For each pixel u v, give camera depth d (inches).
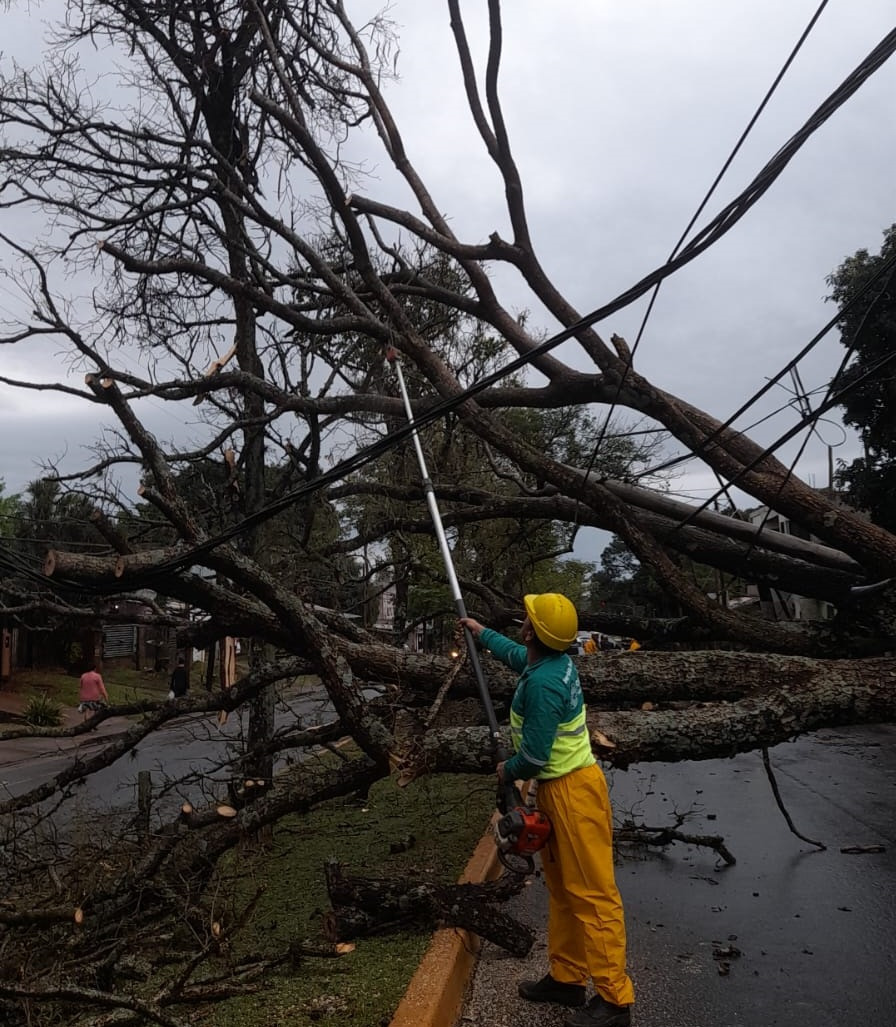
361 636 237.6
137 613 252.4
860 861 236.1
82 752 580.7
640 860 245.6
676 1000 150.9
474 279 302.5
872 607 242.5
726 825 285.4
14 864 204.1
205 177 305.7
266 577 202.7
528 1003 149.5
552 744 136.6
